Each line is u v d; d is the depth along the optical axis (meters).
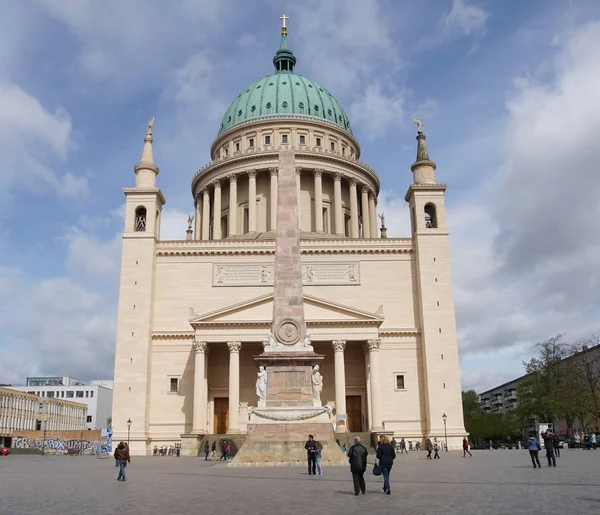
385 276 82.06
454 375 76.50
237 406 71.56
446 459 51.97
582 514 15.91
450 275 80.19
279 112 108.62
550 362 99.00
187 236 102.44
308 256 82.69
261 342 73.81
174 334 78.19
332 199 103.94
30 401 153.88
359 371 78.62
